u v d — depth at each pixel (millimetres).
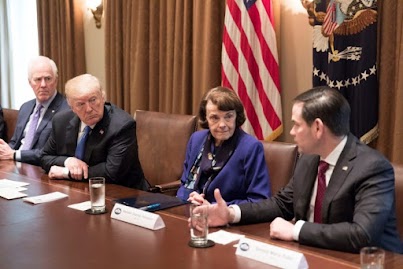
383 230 1648
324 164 1796
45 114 3527
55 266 1380
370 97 2793
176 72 3734
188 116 3012
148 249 1503
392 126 2799
